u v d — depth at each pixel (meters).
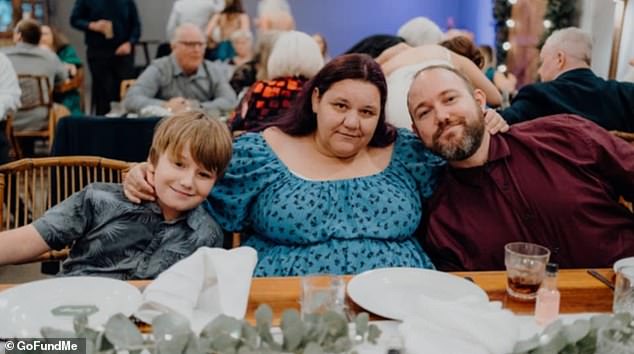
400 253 1.69
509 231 1.74
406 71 2.47
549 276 1.30
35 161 1.98
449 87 1.67
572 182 1.75
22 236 1.44
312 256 1.64
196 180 1.45
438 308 1.02
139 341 0.87
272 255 1.67
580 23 5.93
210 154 1.44
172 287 1.13
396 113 2.35
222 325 0.88
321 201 1.66
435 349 0.94
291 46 2.80
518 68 6.79
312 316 0.92
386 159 1.80
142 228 1.50
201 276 1.17
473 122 1.66
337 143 1.69
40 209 2.05
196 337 0.87
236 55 5.79
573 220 1.73
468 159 1.75
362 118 1.67
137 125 3.60
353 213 1.68
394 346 1.02
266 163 1.71
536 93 2.93
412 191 1.78
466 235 1.75
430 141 1.70
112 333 0.87
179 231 1.52
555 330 0.94
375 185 1.71
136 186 1.50
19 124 5.06
